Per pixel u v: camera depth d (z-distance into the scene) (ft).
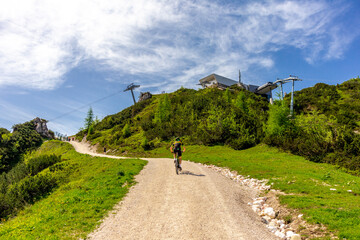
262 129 121.19
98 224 24.85
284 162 71.31
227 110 149.89
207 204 30.32
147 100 358.43
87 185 44.78
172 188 38.32
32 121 350.84
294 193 37.81
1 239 24.34
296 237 21.95
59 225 24.98
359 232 20.56
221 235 21.44
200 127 147.02
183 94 306.76
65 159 131.85
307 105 184.85
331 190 36.96
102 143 227.20
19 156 249.34
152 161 77.51
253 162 73.56
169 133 172.04
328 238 21.02
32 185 65.67
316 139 81.82
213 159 80.33
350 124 134.51
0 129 321.73
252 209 31.48
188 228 22.93
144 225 24.03
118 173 50.72
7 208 56.80
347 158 69.31
